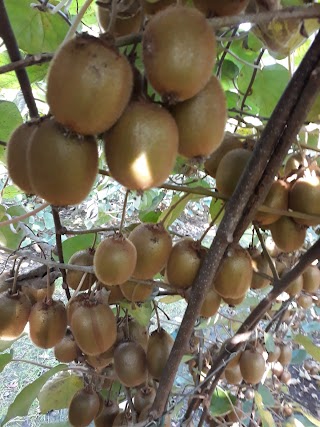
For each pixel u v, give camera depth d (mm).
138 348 443
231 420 663
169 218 479
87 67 195
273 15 211
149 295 417
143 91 229
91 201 1557
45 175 222
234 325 828
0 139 459
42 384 473
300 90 260
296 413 908
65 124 207
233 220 312
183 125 235
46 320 409
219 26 214
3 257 1525
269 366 687
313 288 533
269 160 293
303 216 346
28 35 423
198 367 623
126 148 217
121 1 262
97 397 487
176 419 894
